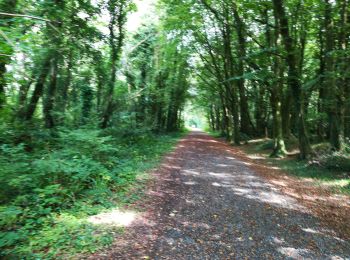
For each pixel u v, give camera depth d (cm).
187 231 657
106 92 2044
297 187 1095
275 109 1861
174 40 2730
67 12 1257
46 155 902
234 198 917
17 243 529
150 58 2700
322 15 1526
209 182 1119
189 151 2089
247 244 607
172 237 623
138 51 2634
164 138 2848
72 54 1573
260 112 3164
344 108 1480
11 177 686
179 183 1081
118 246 562
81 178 834
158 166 1373
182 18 2242
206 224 702
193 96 4525
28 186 709
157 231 646
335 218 773
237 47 2480
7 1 698
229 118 3266
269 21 1908
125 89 2439
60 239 557
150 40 2673
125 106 2373
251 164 1595
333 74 1361
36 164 766
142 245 577
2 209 564
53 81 1447
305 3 1505
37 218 632
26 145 1052
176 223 699
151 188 977
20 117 1257
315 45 2227
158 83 3022
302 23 1709
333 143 1470
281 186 1098
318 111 2066
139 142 1936
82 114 1866
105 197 828
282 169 1447
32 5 963
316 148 1619
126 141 1823
